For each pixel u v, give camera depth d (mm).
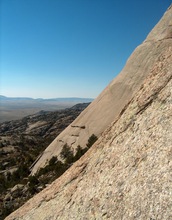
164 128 8477
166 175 7270
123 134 10320
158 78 10453
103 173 9867
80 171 11422
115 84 33188
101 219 8445
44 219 11234
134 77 31062
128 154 9234
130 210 7602
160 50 30141
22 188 26656
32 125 147250
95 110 33594
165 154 7758
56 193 11961
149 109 9836
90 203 9422
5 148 74562
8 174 39406
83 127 33062
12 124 173125
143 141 8977
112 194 8656
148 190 7469
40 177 28078
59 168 27969
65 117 152875
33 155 58750
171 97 9125
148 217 6949
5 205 23844
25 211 12984
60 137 36594
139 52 33188
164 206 6777
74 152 30859
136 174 8266
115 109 30391
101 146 11281
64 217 10227
